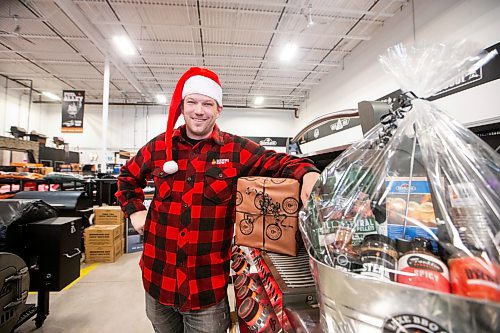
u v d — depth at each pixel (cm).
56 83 924
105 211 426
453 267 39
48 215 224
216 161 113
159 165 122
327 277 43
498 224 44
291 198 81
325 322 44
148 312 118
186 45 648
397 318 34
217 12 514
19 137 765
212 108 113
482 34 352
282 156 106
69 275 216
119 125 1103
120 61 724
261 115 1161
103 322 230
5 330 148
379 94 573
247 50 676
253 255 113
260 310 86
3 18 538
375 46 583
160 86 948
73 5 475
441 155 54
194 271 106
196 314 107
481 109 351
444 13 406
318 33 593
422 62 61
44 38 617
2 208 196
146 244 118
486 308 30
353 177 62
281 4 469
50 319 234
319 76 854
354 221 55
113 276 338
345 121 715
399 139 59
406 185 54
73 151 1022
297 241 80
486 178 49
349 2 484
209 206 109
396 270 43
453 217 47
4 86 873
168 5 493
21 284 158
